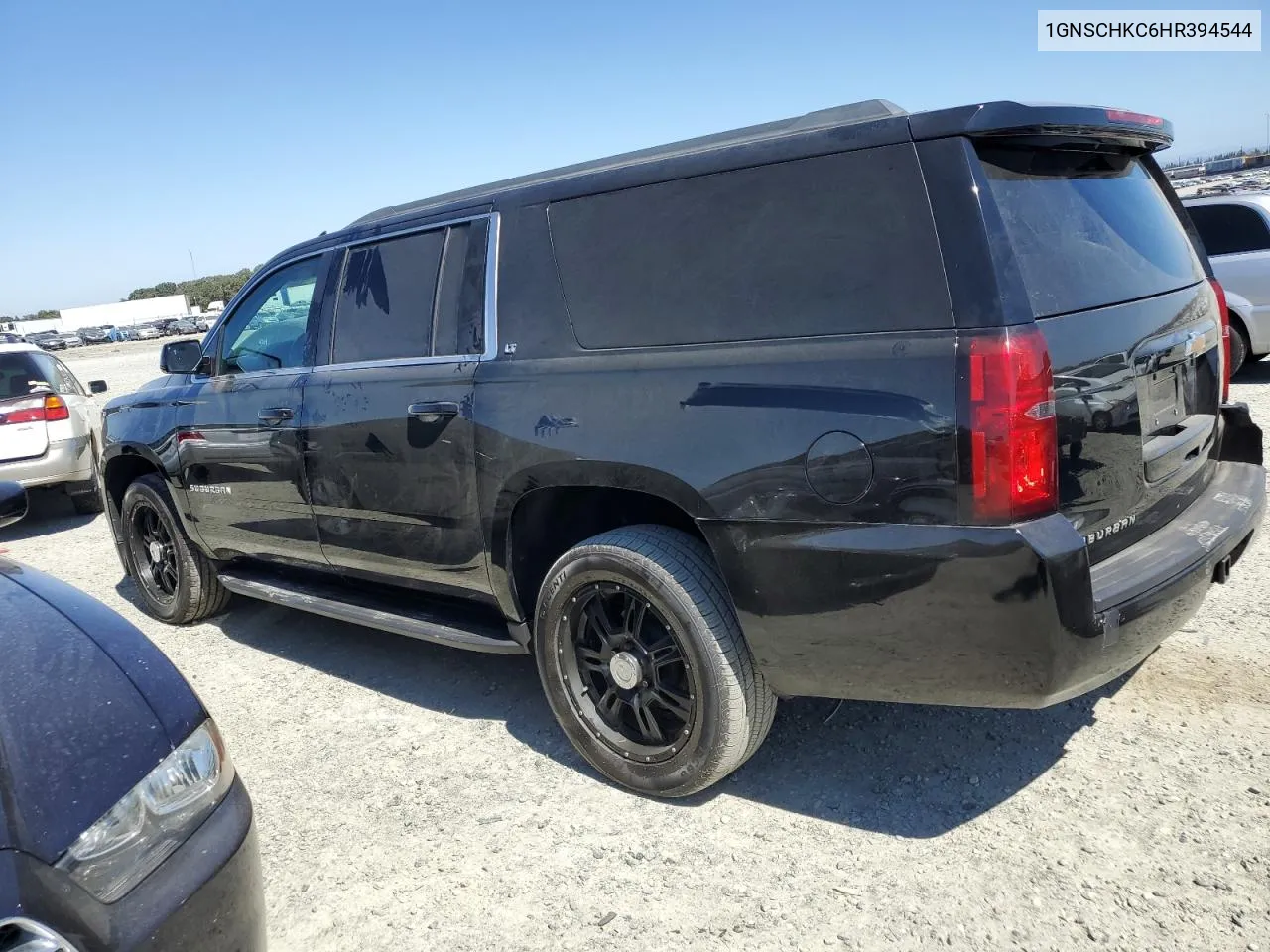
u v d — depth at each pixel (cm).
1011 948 226
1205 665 352
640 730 303
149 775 191
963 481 221
